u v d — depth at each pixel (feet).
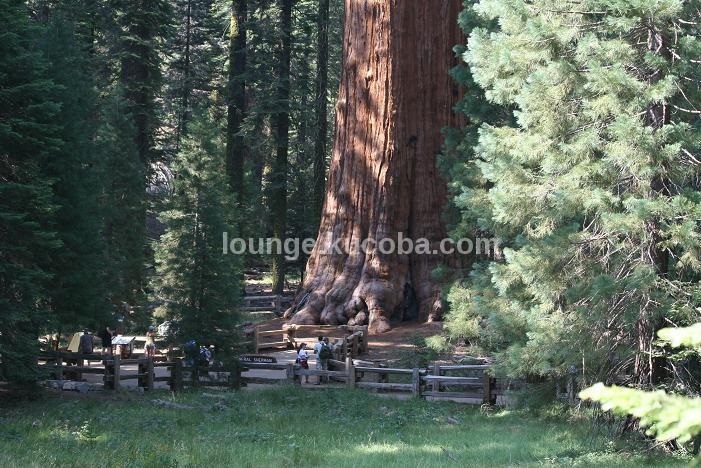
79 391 73.72
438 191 114.83
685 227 41.27
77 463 39.14
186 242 81.71
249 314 140.77
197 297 81.97
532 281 51.21
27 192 59.00
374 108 115.14
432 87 115.03
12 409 59.88
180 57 200.44
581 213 50.24
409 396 77.92
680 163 43.42
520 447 48.26
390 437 54.39
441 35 115.03
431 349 94.73
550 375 56.24
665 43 44.42
